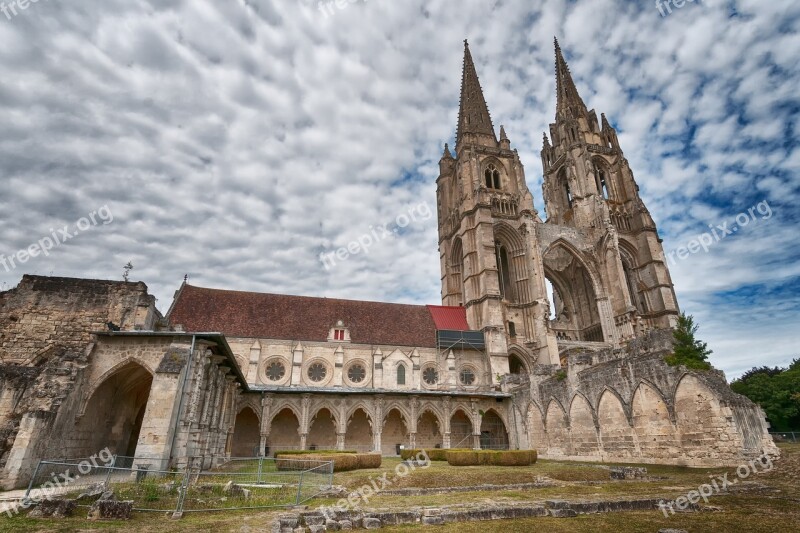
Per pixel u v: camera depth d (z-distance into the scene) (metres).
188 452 20.64
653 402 27.11
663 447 26.08
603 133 77.12
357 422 45.56
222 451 31.09
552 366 40.75
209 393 25.61
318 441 43.62
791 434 42.94
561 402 36.44
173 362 21.31
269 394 39.28
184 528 11.26
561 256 68.31
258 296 54.59
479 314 57.06
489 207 60.62
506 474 21.94
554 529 11.11
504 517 12.62
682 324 27.14
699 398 24.16
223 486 16.09
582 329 64.56
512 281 61.81
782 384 47.16
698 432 24.02
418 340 54.25
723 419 22.67
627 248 65.19
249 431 42.41
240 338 48.06
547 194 77.12
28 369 21.31
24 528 10.77
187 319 47.88
